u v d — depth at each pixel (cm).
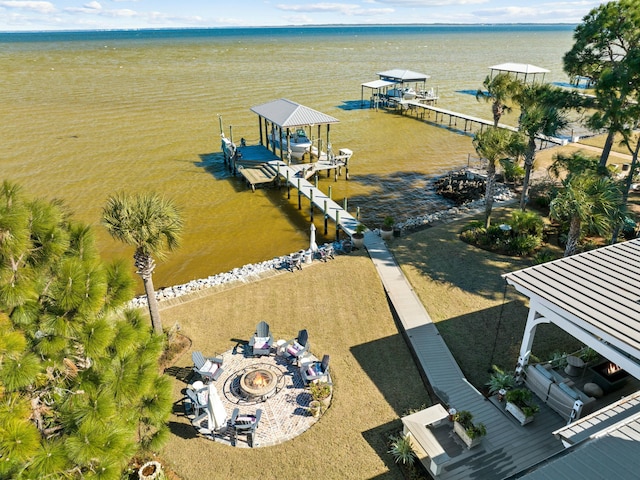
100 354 820
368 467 1258
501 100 3662
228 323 1886
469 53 16562
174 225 1561
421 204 3350
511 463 1233
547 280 1419
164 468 1254
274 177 3603
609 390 1423
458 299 2028
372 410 1448
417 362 1658
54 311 805
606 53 2691
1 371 712
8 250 743
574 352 1599
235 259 2566
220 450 1313
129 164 4116
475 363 1645
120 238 1492
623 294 1315
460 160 4394
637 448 887
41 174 3812
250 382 1521
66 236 853
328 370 1616
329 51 17338
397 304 1988
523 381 1523
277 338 1791
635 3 2422
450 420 1353
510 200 3170
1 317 769
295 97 7462
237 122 5659
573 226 1866
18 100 6644
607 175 2402
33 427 719
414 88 8381
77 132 5081
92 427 751
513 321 1870
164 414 970
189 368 1636
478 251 2455
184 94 7431
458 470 1216
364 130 5550
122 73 9819
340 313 1948
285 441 1341
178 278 2378
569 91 2567
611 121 2322
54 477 736
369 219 3094
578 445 952
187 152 4494
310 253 2356
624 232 2544
